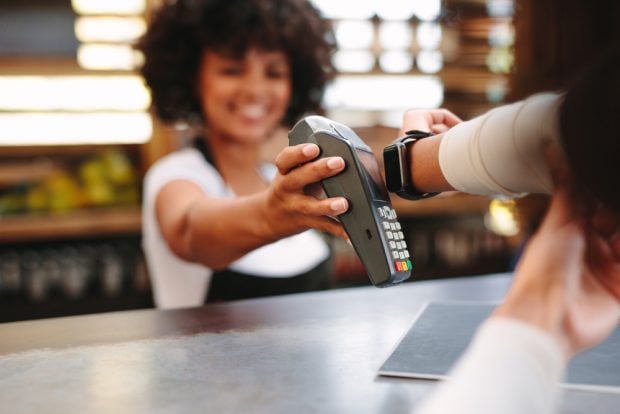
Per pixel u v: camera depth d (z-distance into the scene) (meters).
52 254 2.55
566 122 0.34
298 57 1.53
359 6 2.67
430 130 0.80
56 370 0.66
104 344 0.76
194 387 0.59
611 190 0.34
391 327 0.82
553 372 0.35
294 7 1.51
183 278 1.38
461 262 3.02
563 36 0.31
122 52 2.51
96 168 2.54
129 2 2.49
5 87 2.45
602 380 0.57
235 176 1.54
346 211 0.65
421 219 3.06
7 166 2.56
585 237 0.41
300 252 1.52
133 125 2.60
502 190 0.55
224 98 1.46
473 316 0.84
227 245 0.97
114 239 2.67
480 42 2.59
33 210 2.44
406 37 2.75
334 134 0.66
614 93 0.32
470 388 0.34
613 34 0.30
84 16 2.49
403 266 0.64
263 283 1.42
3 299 2.45
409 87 2.80
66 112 2.53
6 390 0.60
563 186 0.43
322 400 0.55
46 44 2.49
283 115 1.65
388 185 0.71
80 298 2.52
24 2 2.46
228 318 0.88
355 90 2.72
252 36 1.41
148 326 0.84
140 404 0.55
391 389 0.57
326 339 0.76
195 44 1.47
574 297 0.39
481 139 0.55
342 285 2.65
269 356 0.69
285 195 0.71
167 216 1.22
